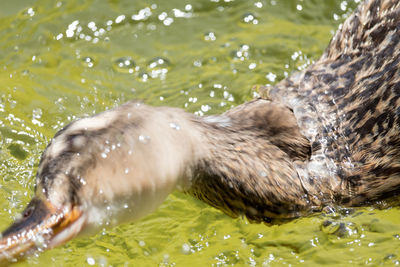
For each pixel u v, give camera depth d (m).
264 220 5.24
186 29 8.16
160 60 7.70
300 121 5.29
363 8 6.06
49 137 6.67
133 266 5.45
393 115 5.20
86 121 4.65
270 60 7.61
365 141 5.23
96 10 8.45
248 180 4.96
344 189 5.17
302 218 5.25
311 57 7.60
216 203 5.20
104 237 5.67
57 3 8.59
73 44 8.02
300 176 5.06
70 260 5.46
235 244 5.56
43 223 4.17
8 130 6.77
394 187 5.27
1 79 7.51
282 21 8.18
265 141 5.11
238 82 7.30
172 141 4.72
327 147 5.21
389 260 5.27
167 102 7.07
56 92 7.29
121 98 7.18
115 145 4.45
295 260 5.39
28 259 4.25
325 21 8.12
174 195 6.01
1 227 5.66
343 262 5.32
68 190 4.25
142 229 5.75
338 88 5.53
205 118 5.19
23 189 6.05
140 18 8.33
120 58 7.77
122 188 4.43
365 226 5.48
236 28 8.13
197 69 7.55
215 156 4.94
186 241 5.64
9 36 8.16
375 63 5.51
